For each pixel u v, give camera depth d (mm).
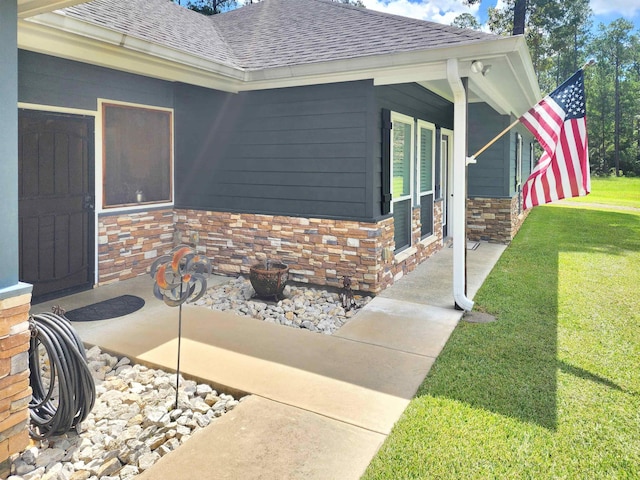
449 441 2850
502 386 3586
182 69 5496
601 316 5316
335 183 6129
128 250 6730
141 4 6988
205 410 3266
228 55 6680
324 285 6305
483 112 10250
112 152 6418
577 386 3600
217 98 6918
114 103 6359
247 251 6895
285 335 4621
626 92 43969
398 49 5371
